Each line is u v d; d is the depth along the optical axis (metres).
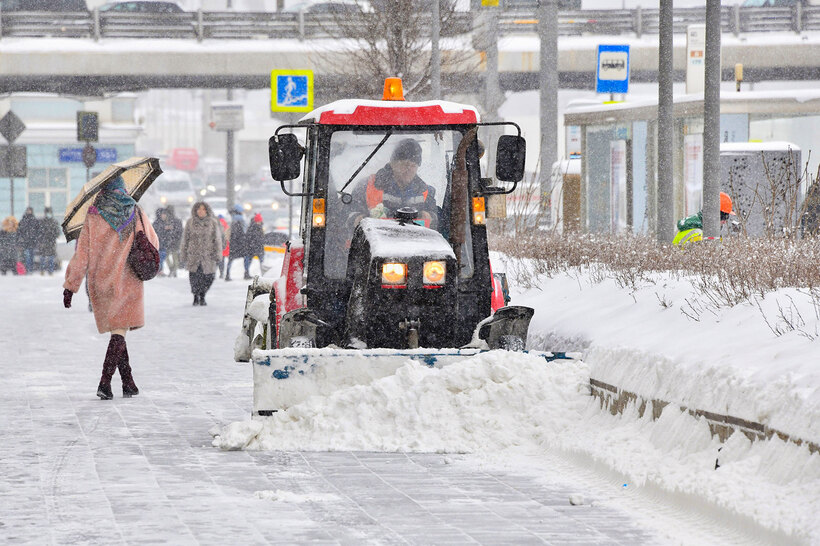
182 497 21.72
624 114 73.44
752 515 18.44
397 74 81.12
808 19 142.38
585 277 43.09
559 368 27.39
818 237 36.12
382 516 20.34
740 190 60.34
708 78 43.50
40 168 174.25
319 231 30.14
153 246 34.84
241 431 26.58
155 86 149.12
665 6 47.56
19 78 140.25
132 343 51.56
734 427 21.09
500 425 26.39
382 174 30.19
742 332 25.23
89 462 25.05
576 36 143.12
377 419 26.83
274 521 19.92
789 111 70.38
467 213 30.27
